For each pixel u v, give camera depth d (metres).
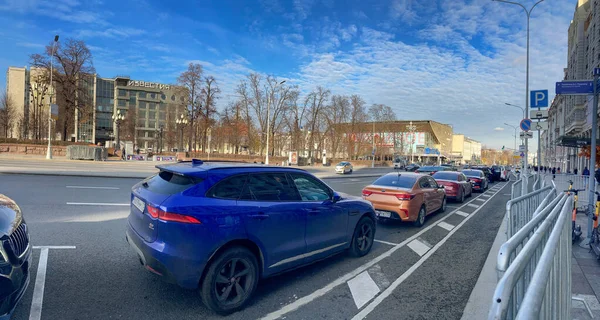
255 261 3.91
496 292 1.49
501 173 33.81
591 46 44.72
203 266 3.49
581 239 6.97
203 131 55.22
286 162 50.97
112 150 47.31
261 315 3.67
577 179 11.12
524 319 1.21
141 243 3.64
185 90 48.53
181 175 3.92
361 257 5.85
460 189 14.13
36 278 4.21
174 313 3.58
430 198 9.52
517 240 2.17
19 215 3.53
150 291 4.04
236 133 57.91
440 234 7.96
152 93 116.19
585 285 4.50
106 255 5.16
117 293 3.94
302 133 60.53
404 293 4.41
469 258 6.04
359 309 3.90
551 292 2.00
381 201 8.37
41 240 5.72
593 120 6.87
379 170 54.25
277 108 56.28
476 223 9.49
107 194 11.32
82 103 46.16
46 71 43.69
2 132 61.88
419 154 110.19
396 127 85.81
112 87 114.69
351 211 5.46
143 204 3.81
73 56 44.12
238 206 3.82
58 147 37.53
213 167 4.08
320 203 4.86
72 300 3.71
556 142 17.70
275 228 4.11
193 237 3.44
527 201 7.14
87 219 7.46
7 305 2.84
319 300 4.10
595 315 3.63
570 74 61.38
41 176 15.80
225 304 3.62
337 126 64.38
